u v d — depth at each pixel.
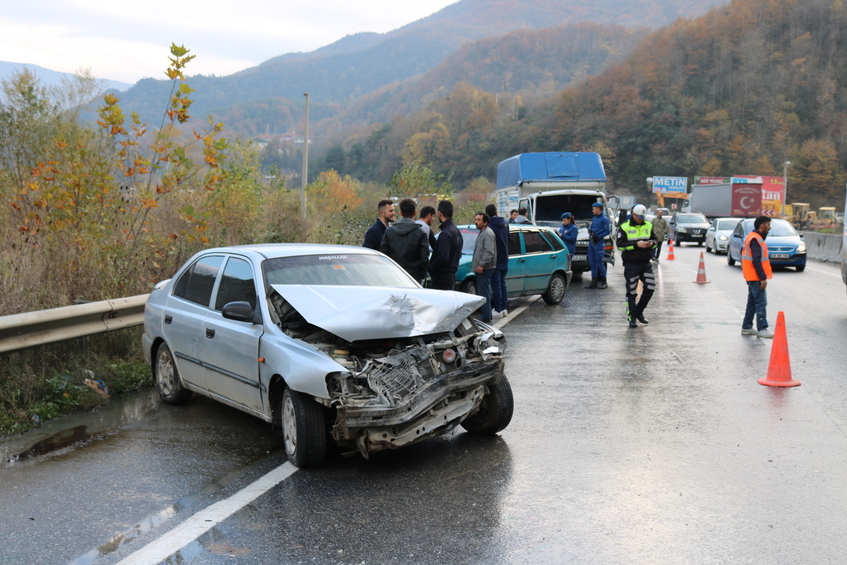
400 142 162.50
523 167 23.91
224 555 4.05
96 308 7.86
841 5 156.38
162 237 11.55
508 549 4.11
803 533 4.29
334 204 37.12
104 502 4.83
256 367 5.79
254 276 6.23
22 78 12.19
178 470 5.45
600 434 6.27
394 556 4.03
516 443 6.05
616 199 24.17
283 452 5.89
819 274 22.00
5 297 7.84
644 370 8.82
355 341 5.54
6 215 11.12
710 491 4.96
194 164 11.36
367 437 5.26
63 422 6.74
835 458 5.61
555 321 12.90
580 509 4.67
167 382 7.34
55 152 11.42
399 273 6.80
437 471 5.41
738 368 8.91
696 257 29.77
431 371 5.49
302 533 4.34
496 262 12.38
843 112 147.38
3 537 4.30
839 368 8.85
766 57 158.38
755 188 45.94
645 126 148.50
